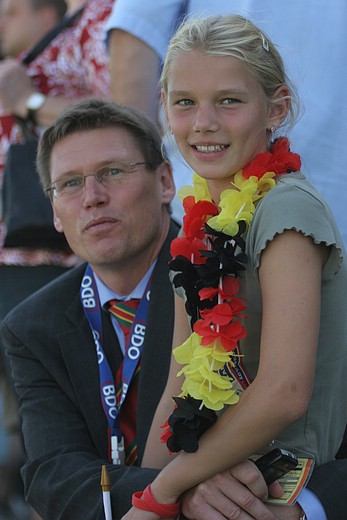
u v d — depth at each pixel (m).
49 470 3.97
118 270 4.19
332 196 4.48
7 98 5.73
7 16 6.22
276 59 3.33
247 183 3.23
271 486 3.35
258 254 3.14
